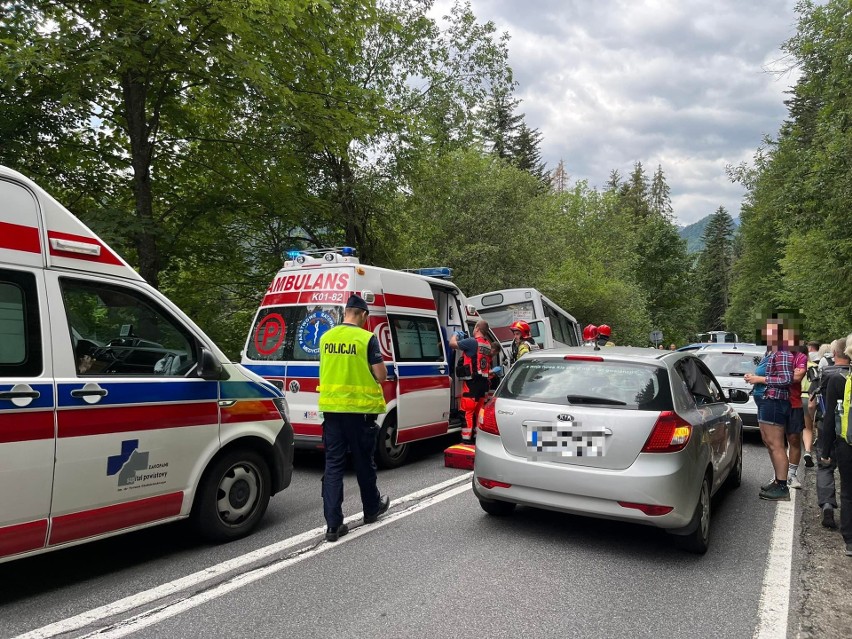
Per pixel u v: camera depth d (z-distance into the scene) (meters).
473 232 20.91
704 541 4.78
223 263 13.43
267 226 14.05
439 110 16.27
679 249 55.19
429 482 7.13
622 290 32.75
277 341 7.74
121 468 4.04
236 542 4.89
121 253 10.82
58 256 3.90
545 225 27.69
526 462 4.90
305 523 5.45
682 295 55.22
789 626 3.64
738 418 7.03
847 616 3.83
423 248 18.52
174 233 11.95
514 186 21.67
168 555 4.58
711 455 5.14
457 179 17.22
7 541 3.48
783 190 17.70
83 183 11.46
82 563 4.40
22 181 3.77
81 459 3.81
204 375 4.52
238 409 4.90
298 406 7.40
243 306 14.92
